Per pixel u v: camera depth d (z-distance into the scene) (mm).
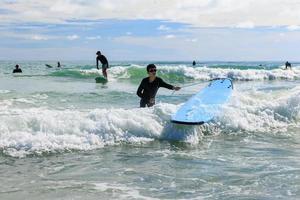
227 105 10117
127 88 20516
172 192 5098
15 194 4969
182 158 6824
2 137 7199
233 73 34844
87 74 30516
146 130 8250
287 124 10062
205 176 5801
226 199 4824
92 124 7961
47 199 4812
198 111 9172
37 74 31719
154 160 6664
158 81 9742
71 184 5379
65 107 12461
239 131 9211
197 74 34031
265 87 23344
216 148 7629
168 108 9055
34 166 6180
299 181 5559
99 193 5035
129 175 5824
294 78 37094
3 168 6035
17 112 10234
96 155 6898
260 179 5652
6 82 22703
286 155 7148
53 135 7453
